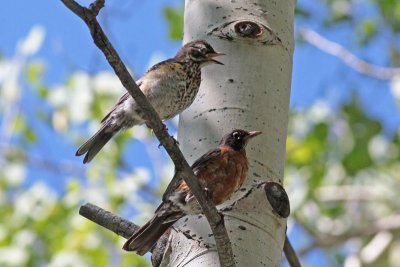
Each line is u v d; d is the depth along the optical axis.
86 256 13.38
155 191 14.84
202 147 7.48
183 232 7.20
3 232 14.11
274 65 7.67
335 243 15.19
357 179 16.45
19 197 14.63
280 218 7.19
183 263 7.07
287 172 15.85
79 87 15.02
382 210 16.19
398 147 16.86
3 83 15.71
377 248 15.36
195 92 8.07
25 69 15.70
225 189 7.28
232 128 7.45
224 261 6.55
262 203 7.18
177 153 6.38
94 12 6.05
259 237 7.01
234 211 7.11
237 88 7.55
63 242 13.54
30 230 14.13
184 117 7.73
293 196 15.40
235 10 7.88
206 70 7.73
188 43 8.07
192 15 8.17
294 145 16.03
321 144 16.12
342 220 16.05
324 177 16.08
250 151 7.38
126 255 13.57
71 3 6.01
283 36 7.83
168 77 8.62
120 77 6.23
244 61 7.63
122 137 15.02
